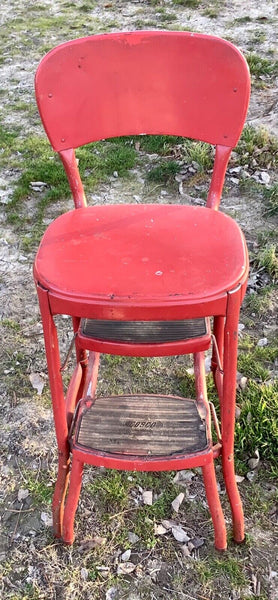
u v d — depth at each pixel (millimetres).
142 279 1252
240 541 1746
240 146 3602
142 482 1944
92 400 1734
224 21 5766
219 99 1562
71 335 2535
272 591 1644
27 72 5098
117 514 1852
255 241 2953
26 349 2477
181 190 3377
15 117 4375
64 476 1647
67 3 6695
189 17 5934
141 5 6410
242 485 1914
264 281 2721
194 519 1831
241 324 2521
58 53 1510
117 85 1578
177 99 1595
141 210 1540
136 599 1643
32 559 1749
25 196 3420
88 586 1679
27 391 2291
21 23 6188
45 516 1863
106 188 3467
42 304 1291
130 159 3688
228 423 1505
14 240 3113
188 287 1225
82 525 1828
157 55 1547
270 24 5621
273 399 2113
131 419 1650
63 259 1331
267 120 3914
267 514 1836
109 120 1620
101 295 1212
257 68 4629
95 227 1457
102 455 1517
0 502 1913
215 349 1815
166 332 1475
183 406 1705
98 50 1530
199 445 1547
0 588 1688
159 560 1729
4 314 2658
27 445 2080
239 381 2238
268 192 3248
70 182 1664
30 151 3896
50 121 1564
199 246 1357
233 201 3258
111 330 1494
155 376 2324
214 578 1679
